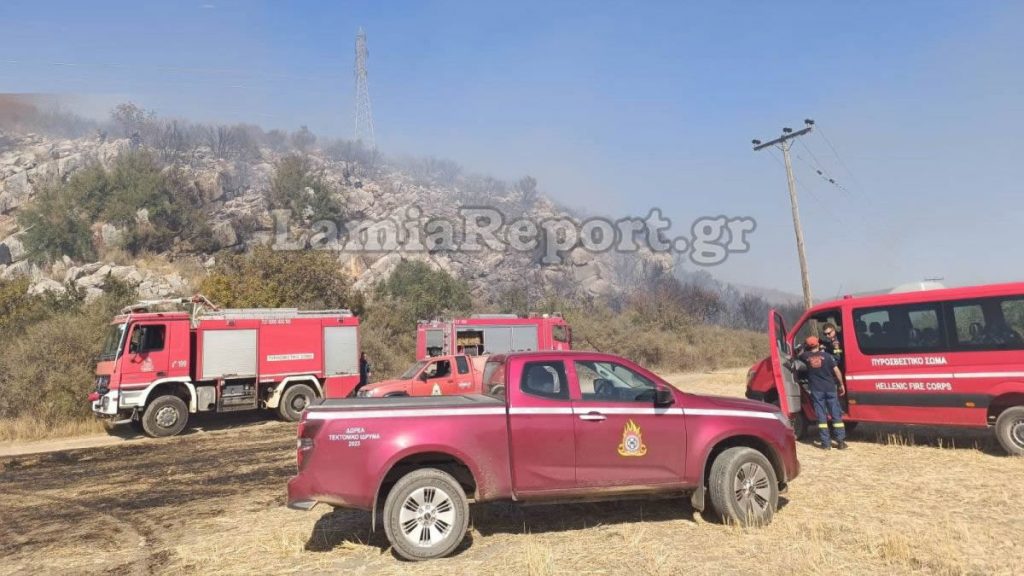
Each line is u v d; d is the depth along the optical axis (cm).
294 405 1788
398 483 555
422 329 2386
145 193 5591
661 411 623
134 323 1564
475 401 604
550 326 2408
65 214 5084
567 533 606
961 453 935
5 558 613
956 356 958
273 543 607
